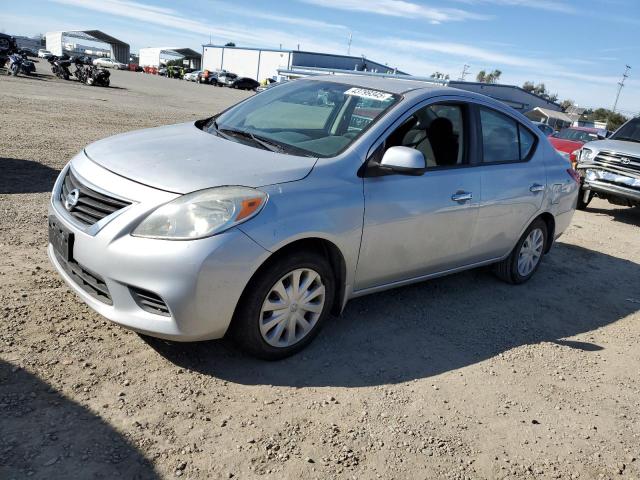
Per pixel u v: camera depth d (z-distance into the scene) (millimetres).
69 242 3043
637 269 6629
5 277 3893
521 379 3627
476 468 2719
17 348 3055
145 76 61219
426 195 3863
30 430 2471
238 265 2881
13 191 6156
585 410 3379
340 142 3650
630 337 4594
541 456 2887
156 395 2863
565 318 4805
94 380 2896
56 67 33469
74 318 3469
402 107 3840
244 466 2482
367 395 3166
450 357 3775
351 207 3371
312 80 4516
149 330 2875
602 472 2834
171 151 3379
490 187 4434
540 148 5207
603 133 15492
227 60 82875
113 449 2449
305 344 3479
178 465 2418
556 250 7000
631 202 9469
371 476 2553
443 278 5281
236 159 3295
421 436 2883
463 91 4422
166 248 2779
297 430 2771
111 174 3100
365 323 4066
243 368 3229
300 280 3301
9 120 11828
